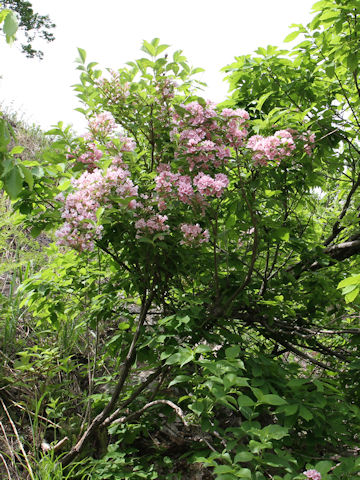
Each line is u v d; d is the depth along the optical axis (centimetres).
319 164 346
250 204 295
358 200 420
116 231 293
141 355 306
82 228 256
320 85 378
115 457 297
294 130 326
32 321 434
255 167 283
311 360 339
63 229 253
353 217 344
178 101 314
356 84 339
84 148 283
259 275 351
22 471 309
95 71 308
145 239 269
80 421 349
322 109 371
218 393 216
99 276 329
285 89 360
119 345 330
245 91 373
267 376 272
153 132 317
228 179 288
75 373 406
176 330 282
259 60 359
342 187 441
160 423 336
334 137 357
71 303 375
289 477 193
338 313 376
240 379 218
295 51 357
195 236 283
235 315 336
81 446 308
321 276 329
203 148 268
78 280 344
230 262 324
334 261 334
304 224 408
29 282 331
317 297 344
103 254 339
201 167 280
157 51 300
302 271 351
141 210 287
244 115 282
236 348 236
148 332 315
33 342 416
